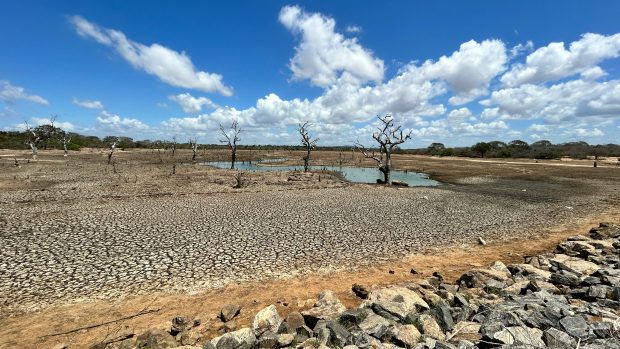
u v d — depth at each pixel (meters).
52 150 117.31
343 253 17.75
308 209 29.20
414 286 12.18
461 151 137.38
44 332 10.12
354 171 77.06
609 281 11.38
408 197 36.94
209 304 12.06
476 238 20.94
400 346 7.97
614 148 143.38
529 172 66.94
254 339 8.56
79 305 11.91
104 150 130.38
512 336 7.61
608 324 8.04
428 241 20.17
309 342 8.15
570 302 10.59
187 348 8.18
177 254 17.12
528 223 24.97
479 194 39.72
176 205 30.05
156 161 86.19
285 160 107.00
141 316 11.17
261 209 28.83
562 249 17.30
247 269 15.39
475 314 9.62
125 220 23.97
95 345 9.12
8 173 51.56
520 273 13.83
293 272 15.16
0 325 10.55
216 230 21.67
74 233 20.48
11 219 23.69
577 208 31.06
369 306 10.36
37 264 15.48
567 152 132.50
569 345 7.38
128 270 15.02
